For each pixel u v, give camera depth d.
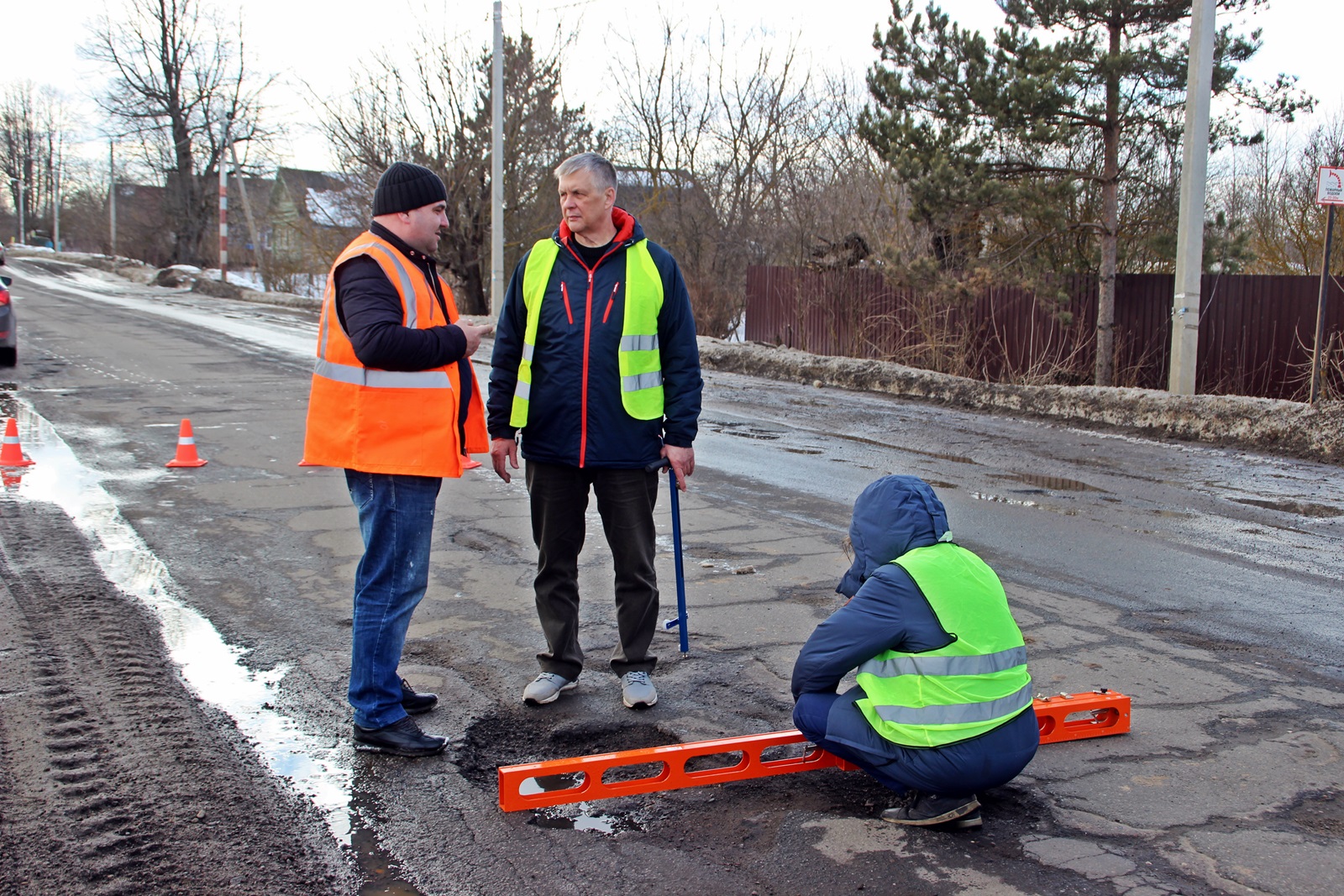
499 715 3.69
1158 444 10.22
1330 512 7.40
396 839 2.85
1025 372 14.94
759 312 19.53
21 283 33.59
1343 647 4.60
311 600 4.85
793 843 2.89
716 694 3.91
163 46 42.97
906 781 2.92
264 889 2.58
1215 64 13.05
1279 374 12.59
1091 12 13.18
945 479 8.29
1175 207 14.80
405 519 3.27
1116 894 2.67
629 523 3.71
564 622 3.79
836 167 27.03
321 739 3.44
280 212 38.88
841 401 13.02
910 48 14.10
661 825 2.98
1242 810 3.13
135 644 4.20
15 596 4.68
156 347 16.27
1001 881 2.72
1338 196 10.05
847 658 2.92
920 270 14.47
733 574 5.46
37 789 3.00
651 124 30.88
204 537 5.88
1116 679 4.14
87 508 6.42
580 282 3.61
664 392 3.74
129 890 2.53
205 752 3.30
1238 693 4.04
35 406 10.24
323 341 3.25
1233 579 5.66
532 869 2.73
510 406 3.74
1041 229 14.55
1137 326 14.13
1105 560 5.96
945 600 2.86
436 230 3.34
